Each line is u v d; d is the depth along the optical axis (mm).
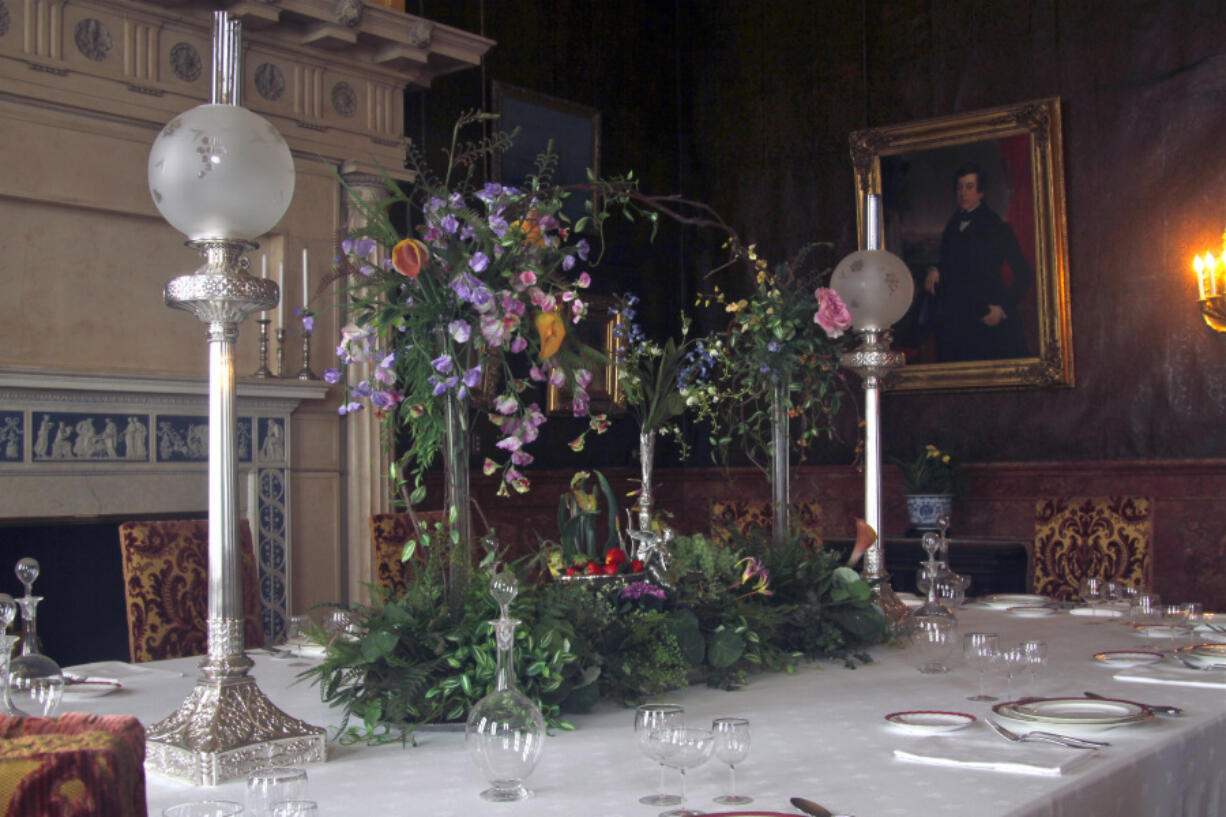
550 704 1915
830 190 7207
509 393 2121
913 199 6781
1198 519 5918
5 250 4555
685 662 2125
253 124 1738
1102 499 5480
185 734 1615
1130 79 6188
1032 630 3111
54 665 1917
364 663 1872
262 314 5129
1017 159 6422
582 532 2457
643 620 2115
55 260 4715
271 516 5137
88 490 4637
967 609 3680
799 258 3252
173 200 1695
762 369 2961
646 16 7602
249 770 1603
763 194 7469
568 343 2172
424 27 5398
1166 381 6062
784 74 7414
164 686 2375
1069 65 6371
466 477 2074
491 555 2029
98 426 4676
